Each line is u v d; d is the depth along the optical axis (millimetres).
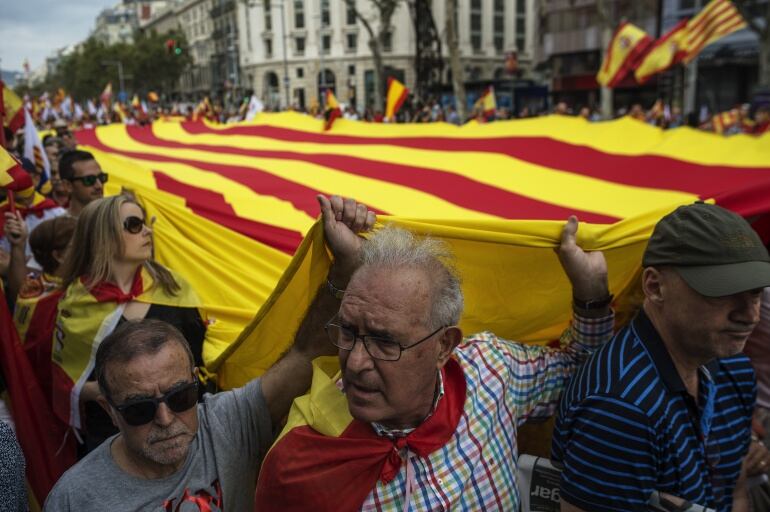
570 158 5215
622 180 4590
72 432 2773
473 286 2146
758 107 16234
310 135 7250
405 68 59812
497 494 1591
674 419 1529
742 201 2777
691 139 5348
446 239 1987
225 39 73750
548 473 1689
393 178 4844
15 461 1602
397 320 1401
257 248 3551
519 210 3961
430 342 1454
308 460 1505
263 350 2191
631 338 1621
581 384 1608
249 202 4172
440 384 1581
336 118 7359
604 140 5598
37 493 2648
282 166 5441
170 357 1614
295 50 64188
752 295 1459
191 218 3596
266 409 1862
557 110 20531
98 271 2602
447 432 1544
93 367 2605
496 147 5625
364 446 1484
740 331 1479
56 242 3039
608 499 1494
